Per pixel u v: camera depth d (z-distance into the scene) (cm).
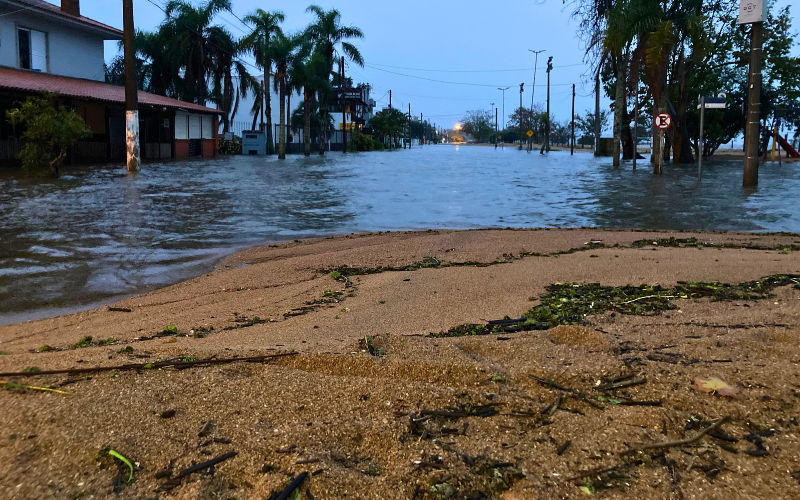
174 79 3966
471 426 244
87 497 204
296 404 261
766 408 249
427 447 229
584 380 285
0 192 1334
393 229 939
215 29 4006
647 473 212
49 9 2566
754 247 704
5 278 603
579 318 397
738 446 226
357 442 236
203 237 845
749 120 1580
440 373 296
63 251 734
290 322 425
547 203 1284
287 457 222
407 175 2147
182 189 1480
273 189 1545
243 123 5719
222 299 514
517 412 255
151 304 504
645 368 293
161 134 3100
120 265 665
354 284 542
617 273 540
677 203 1263
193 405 261
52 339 402
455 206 1235
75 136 1764
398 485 208
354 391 272
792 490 200
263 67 4341
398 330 390
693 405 255
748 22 1525
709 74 3044
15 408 255
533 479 210
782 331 347
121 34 3034
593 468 215
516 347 330
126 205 1158
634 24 2198
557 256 648
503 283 513
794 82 3234
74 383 284
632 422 244
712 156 3772
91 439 232
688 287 478
